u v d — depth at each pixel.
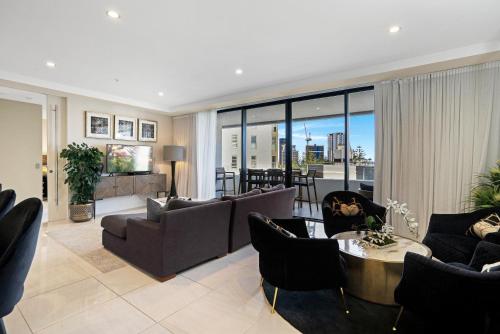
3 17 2.38
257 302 2.16
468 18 2.39
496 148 3.07
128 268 2.76
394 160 3.69
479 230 2.44
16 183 4.51
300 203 5.25
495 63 3.06
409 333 1.76
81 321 1.88
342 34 2.71
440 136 3.36
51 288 2.34
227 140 6.39
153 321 1.89
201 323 1.88
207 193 6.17
